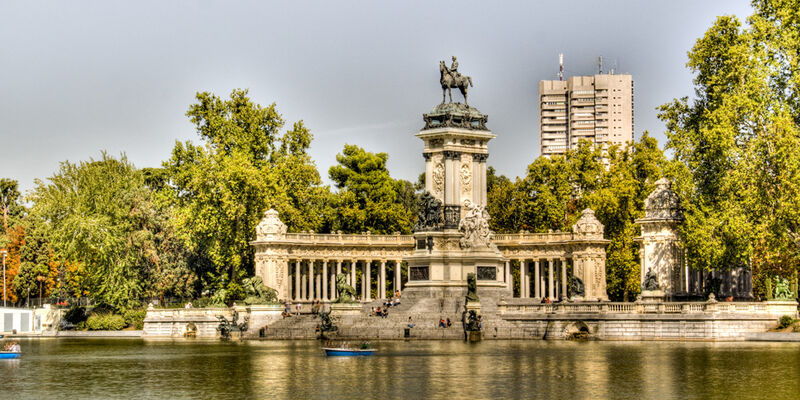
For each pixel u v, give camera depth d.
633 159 186.00
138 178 193.88
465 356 113.38
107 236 179.75
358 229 199.62
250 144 196.50
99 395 89.19
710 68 146.50
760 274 153.12
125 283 182.75
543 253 175.62
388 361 108.94
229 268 193.00
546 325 142.12
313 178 195.75
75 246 179.75
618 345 125.81
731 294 153.38
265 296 162.50
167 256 194.62
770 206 133.00
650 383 88.88
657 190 151.00
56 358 122.31
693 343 126.69
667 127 151.88
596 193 181.12
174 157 197.00
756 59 138.00
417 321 150.62
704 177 144.25
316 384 91.75
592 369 98.75
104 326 180.62
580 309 140.88
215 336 166.62
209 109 197.88
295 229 189.38
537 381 91.19
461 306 153.38
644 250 150.50
